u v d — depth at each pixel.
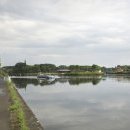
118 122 29.52
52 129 25.86
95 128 26.62
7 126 20.31
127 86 92.44
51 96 57.19
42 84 102.00
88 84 103.75
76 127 26.86
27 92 66.56
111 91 71.81
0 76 120.75
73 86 91.88
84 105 42.97
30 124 22.86
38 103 44.91
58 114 34.12
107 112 36.12
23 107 31.59
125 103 46.06
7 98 37.28
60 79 149.50
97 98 54.00
